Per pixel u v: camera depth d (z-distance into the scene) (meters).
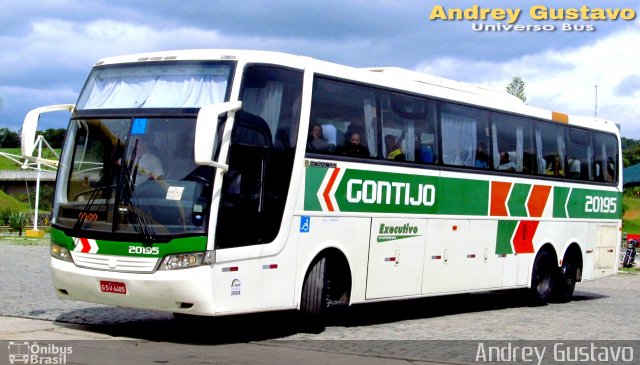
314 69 13.02
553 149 19.27
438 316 16.45
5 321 13.60
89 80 12.82
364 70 14.19
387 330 13.90
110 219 11.66
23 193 97.44
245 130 11.81
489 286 17.16
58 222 12.23
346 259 13.60
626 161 81.56
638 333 14.29
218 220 11.36
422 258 15.27
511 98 18.33
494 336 13.43
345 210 13.52
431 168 15.41
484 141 16.94
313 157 12.91
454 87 16.47
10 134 143.00
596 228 20.98
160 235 11.30
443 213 15.76
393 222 14.54
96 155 12.09
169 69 12.20
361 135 13.88
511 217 17.75
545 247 19.11
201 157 10.75
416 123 15.15
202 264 11.19
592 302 20.47
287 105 12.54
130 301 11.58
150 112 11.89
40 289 18.55
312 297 12.98
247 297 11.81
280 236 12.33
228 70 11.83
